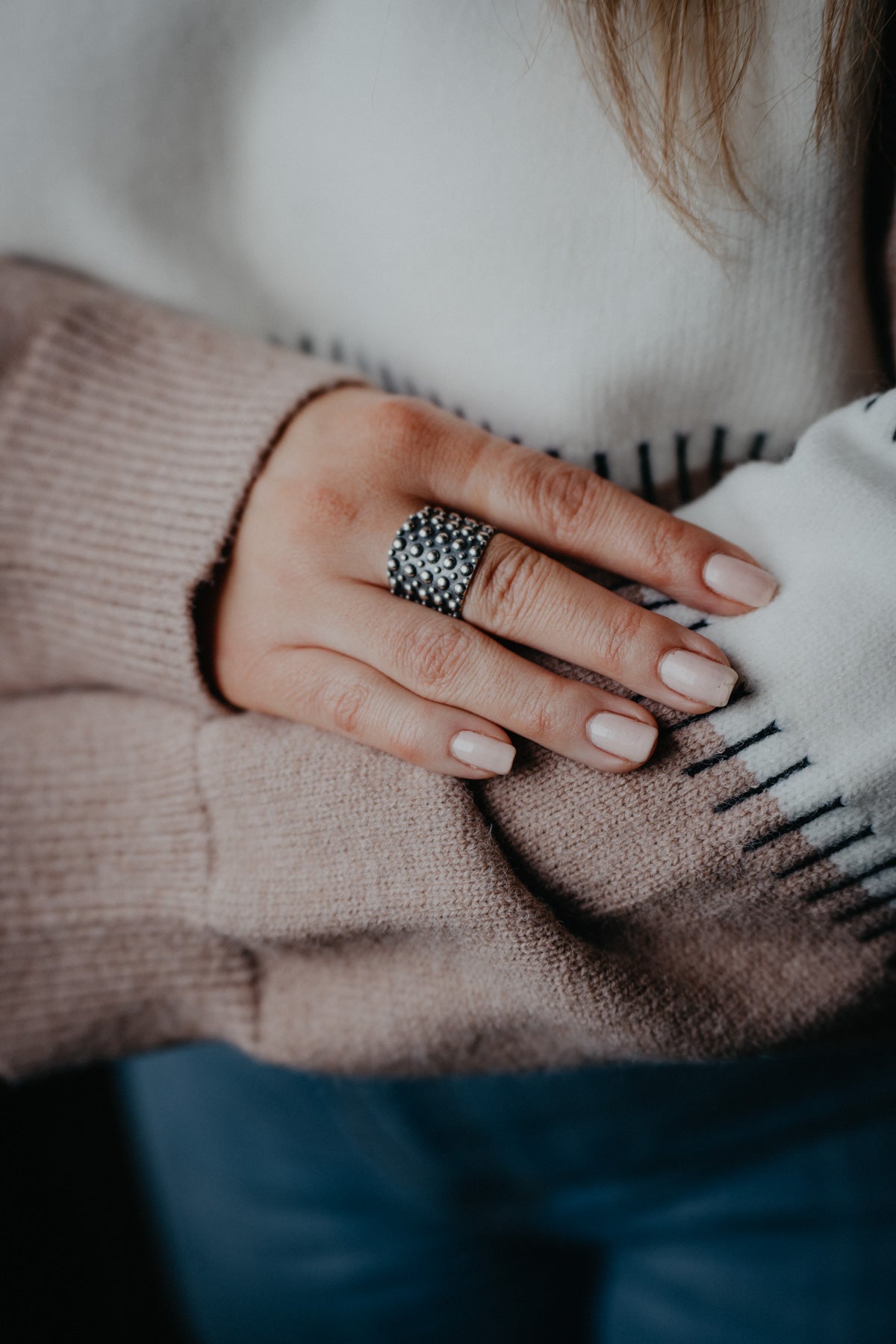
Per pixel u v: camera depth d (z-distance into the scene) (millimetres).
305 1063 376
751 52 315
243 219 391
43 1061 405
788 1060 418
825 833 319
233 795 361
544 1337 529
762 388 354
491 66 328
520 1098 419
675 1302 484
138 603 371
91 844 385
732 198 325
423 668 334
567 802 330
